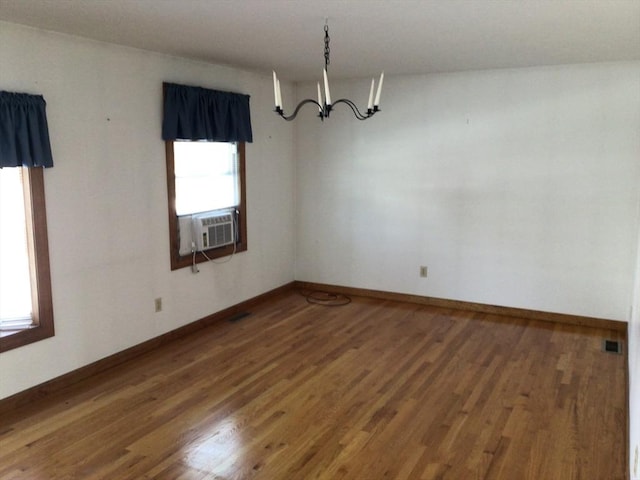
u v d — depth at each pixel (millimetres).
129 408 3305
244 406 3330
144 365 4000
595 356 4137
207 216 4785
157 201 4273
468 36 3557
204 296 4863
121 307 4027
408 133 5422
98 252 3807
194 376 3789
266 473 2619
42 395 3461
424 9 2885
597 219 4730
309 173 6008
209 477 2588
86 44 3592
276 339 4555
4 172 3303
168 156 4316
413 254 5598
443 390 3547
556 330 4773
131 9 2896
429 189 5414
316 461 2725
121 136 3908
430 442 2904
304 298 5852
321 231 6059
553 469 2652
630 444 2688
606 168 4641
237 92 5004
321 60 4480
